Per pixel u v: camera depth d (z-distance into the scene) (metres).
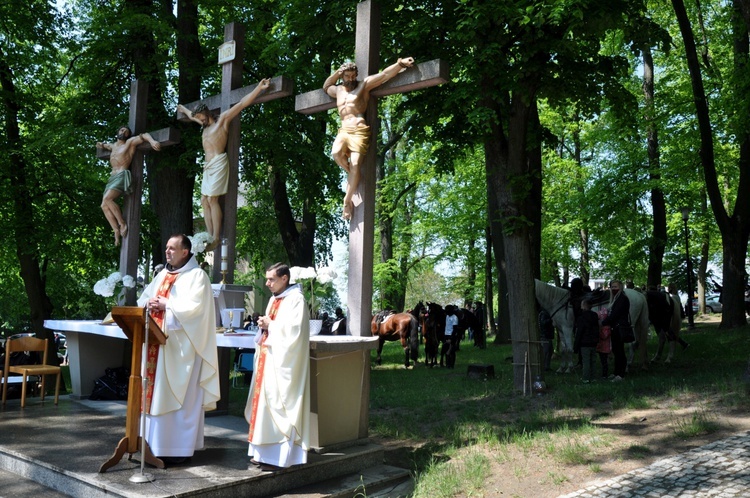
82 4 18.06
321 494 5.73
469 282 33.34
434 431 8.55
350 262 7.17
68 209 17.58
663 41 11.92
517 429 8.21
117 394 9.46
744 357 12.69
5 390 8.85
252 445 5.88
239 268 36.69
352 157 7.12
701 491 5.32
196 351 5.96
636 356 13.84
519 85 10.97
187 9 15.66
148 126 14.85
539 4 9.97
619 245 27.14
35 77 18.11
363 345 6.67
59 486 5.68
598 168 26.00
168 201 15.09
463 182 27.47
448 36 11.67
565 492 5.77
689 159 20.86
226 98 9.29
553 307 13.64
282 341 5.80
